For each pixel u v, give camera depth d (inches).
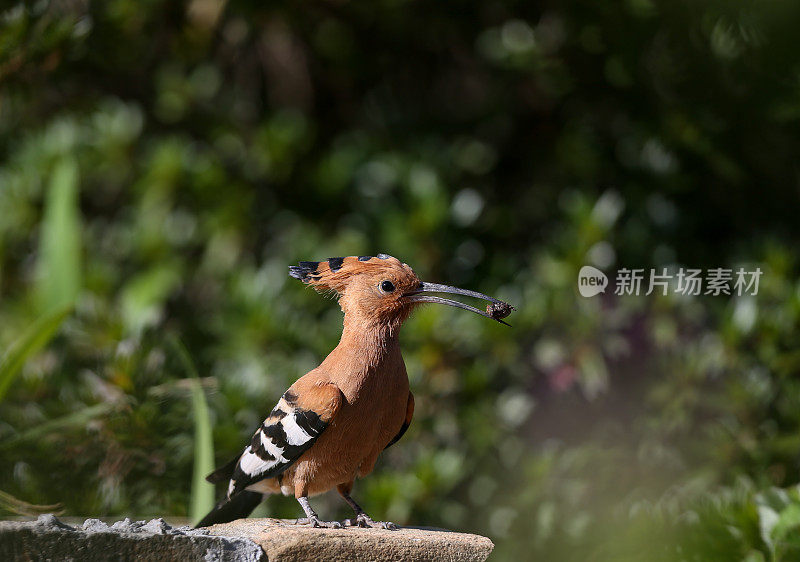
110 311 425.1
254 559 227.6
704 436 435.8
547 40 528.7
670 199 517.3
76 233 410.6
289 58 629.6
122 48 511.2
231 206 552.7
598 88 527.5
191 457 351.9
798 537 292.8
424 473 409.7
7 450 342.0
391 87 631.8
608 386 452.1
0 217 531.5
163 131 608.1
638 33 477.7
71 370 382.9
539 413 454.9
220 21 602.9
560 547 418.9
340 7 585.0
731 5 431.8
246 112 624.7
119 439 344.2
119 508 342.3
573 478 436.5
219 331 465.1
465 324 444.8
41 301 410.9
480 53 591.2
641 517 346.0
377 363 254.4
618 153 540.1
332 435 248.8
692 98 485.1
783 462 413.7
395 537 238.1
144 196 545.6
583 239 459.8
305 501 255.0
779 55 442.6
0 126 560.4
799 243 499.8
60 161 516.1
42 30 391.5
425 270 488.7
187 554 222.1
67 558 212.7
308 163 586.6
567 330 447.2
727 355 429.1
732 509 314.8
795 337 425.7
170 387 358.0
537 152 574.9
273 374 419.5
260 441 255.0
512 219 543.2
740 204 518.0
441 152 564.1
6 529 209.2
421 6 586.2
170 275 522.9
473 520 434.9
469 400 442.9
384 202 537.0
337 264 267.3
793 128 483.2
